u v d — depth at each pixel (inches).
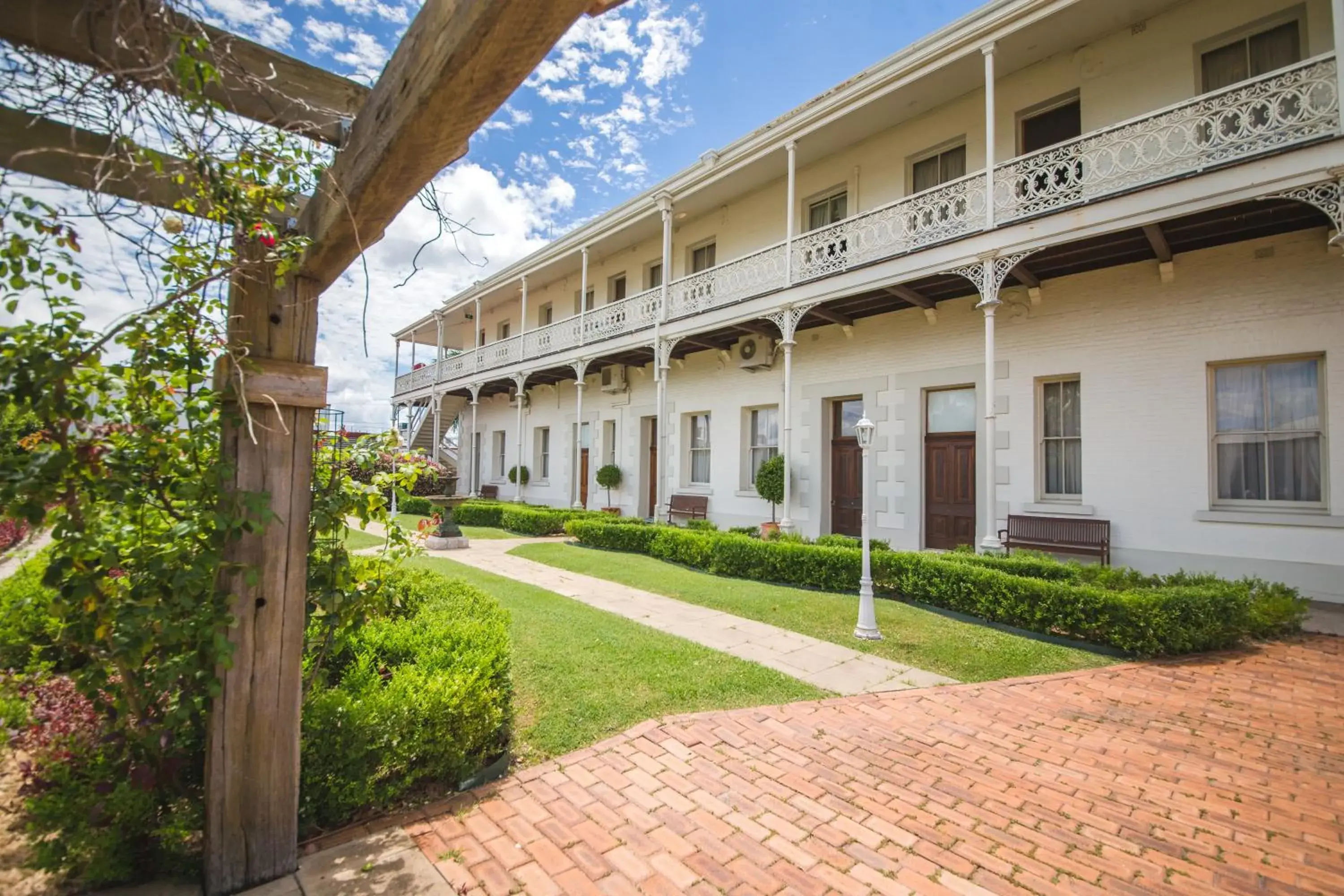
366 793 110.2
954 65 357.4
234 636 91.4
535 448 822.5
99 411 90.4
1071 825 113.8
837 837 108.8
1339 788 127.8
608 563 397.7
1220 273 298.4
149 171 82.2
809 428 474.3
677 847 105.2
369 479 132.3
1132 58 327.6
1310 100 245.8
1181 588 228.8
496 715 131.3
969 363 385.7
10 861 93.5
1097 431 330.6
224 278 87.7
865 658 209.9
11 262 75.9
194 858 96.8
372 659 142.9
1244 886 97.4
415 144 66.4
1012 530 352.2
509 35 51.4
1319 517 269.7
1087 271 338.3
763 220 507.8
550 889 93.6
